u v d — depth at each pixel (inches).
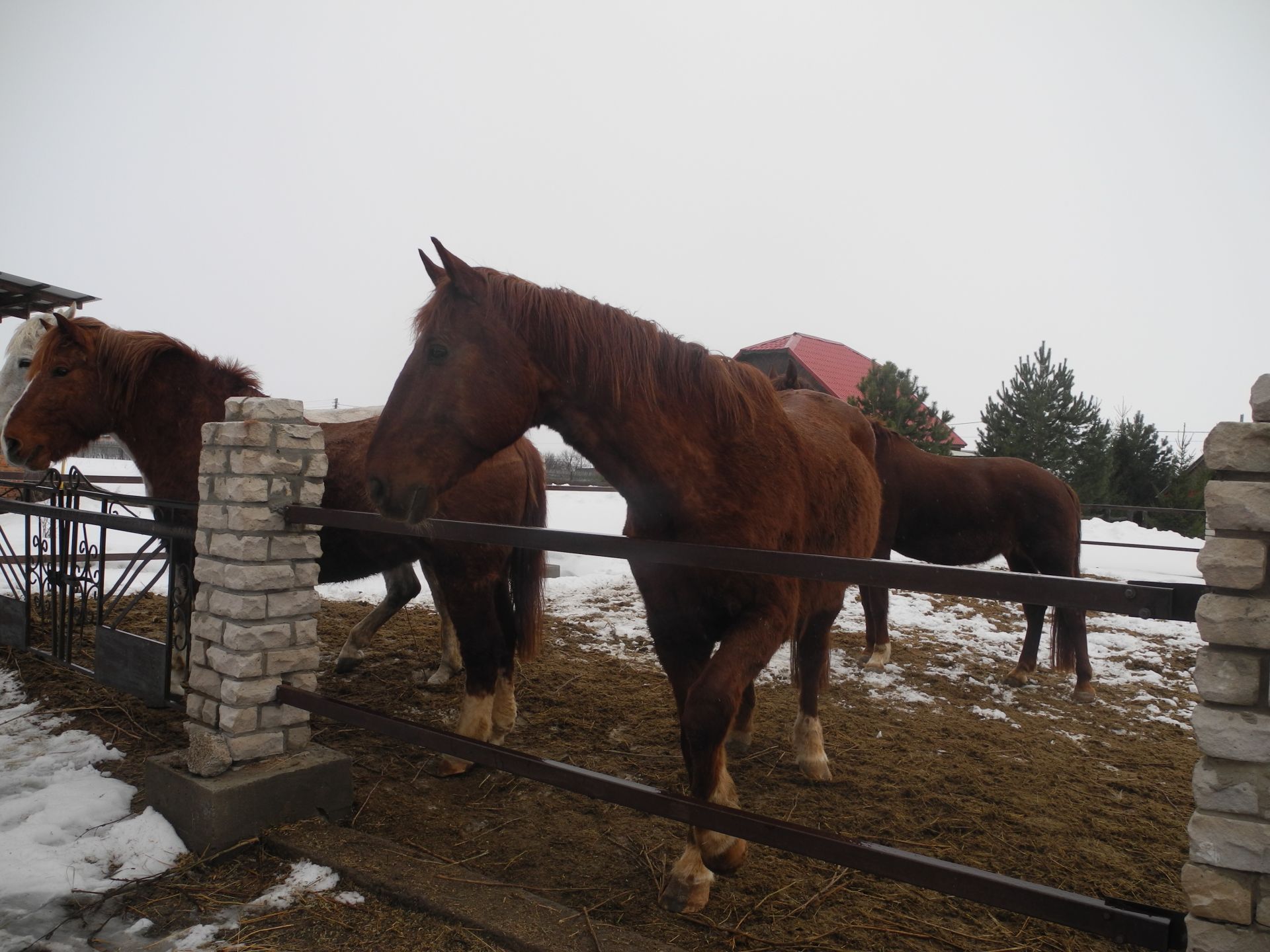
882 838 117.9
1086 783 143.2
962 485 231.5
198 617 120.6
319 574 165.0
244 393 170.1
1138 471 688.4
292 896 93.6
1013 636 273.9
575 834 116.5
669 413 93.0
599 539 82.7
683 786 133.7
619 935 84.2
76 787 122.4
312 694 111.0
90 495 161.3
